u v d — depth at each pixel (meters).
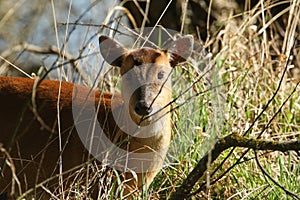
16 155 10.04
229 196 10.05
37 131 10.11
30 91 10.31
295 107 11.74
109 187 9.61
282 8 14.32
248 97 11.76
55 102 10.24
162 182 10.35
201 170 8.77
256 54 12.72
